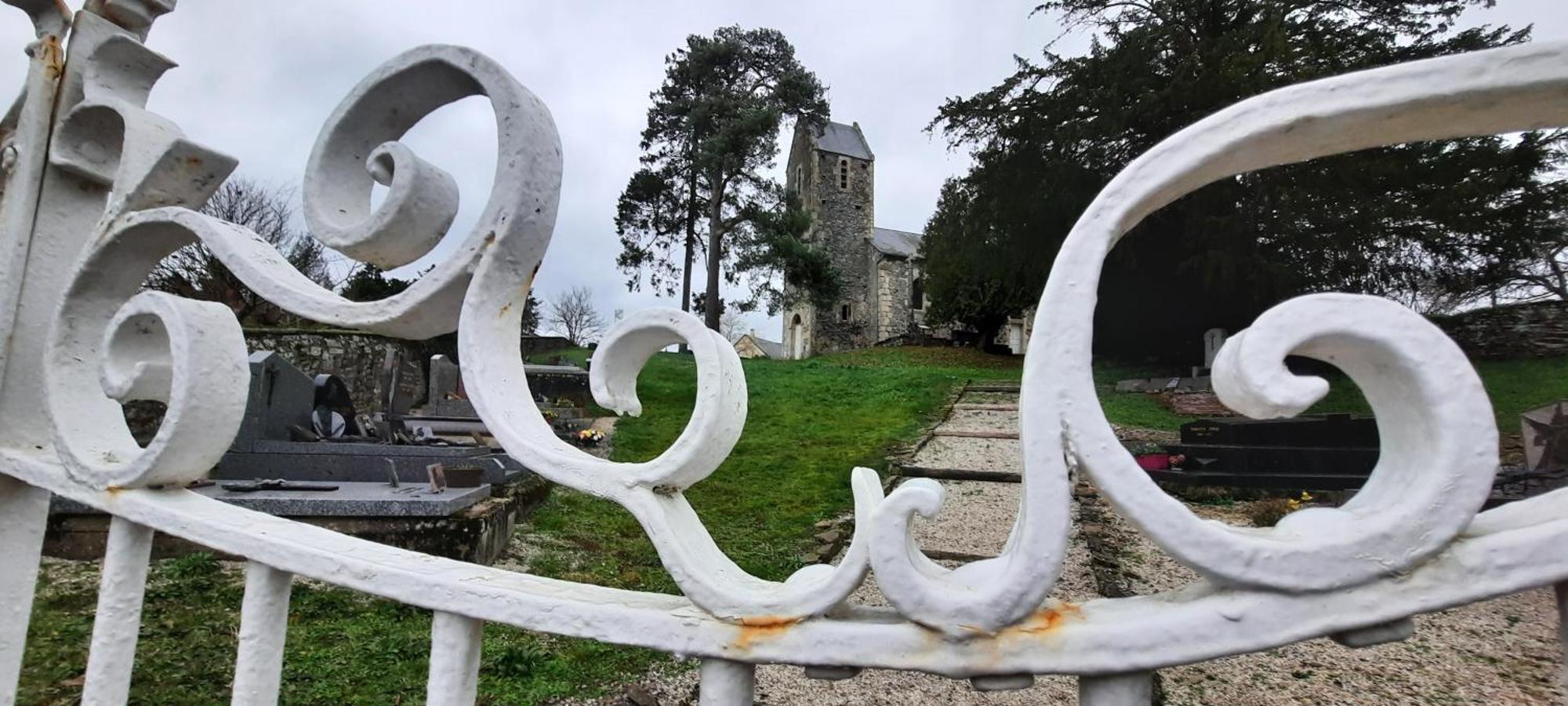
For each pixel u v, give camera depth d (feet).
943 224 82.89
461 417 35.42
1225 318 60.59
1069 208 62.44
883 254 118.93
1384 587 1.82
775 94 84.58
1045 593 2.01
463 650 2.76
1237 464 27.09
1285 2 53.62
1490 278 54.34
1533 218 48.29
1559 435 24.66
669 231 88.17
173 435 3.22
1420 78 1.84
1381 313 1.81
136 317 3.42
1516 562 1.76
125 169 3.67
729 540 19.39
